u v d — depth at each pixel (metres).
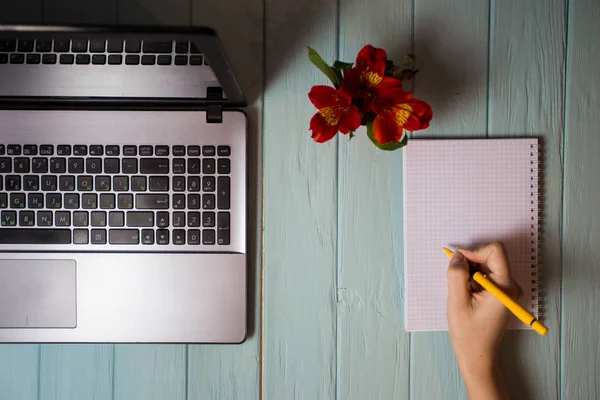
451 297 0.74
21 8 0.76
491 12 0.78
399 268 0.79
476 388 0.73
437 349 0.79
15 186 0.73
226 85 0.64
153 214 0.74
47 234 0.74
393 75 0.74
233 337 0.75
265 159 0.78
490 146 0.78
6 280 0.73
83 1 0.76
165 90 0.71
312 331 0.79
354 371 0.79
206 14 0.77
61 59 0.69
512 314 0.75
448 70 0.78
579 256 0.79
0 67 0.69
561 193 0.79
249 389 0.79
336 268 0.79
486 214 0.78
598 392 0.79
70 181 0.74
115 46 0.70
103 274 0.74
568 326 0.79
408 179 0.78
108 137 0.74
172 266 0.74
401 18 0.78
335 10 0.77
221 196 0.74
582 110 0.79
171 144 0.74
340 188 0.78
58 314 0.74
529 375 0.79
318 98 0.68
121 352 0.79
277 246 0.78
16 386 0.78
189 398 0.79
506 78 0.78
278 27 0.77
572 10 0.78
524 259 0.78
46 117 0.73
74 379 0.79
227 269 0.75
